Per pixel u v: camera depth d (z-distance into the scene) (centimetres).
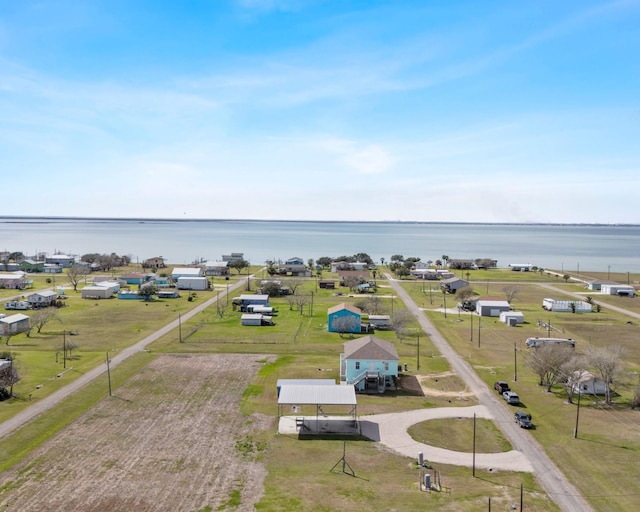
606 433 4516
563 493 3506
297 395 4803
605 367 5416
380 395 5497
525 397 5428
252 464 3903
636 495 3488
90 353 7038
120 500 3369
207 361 6700
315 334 8394
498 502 3375
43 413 4831
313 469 3828
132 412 4916
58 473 3725
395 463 3944
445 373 6266
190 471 3781
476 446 4244
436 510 3262
